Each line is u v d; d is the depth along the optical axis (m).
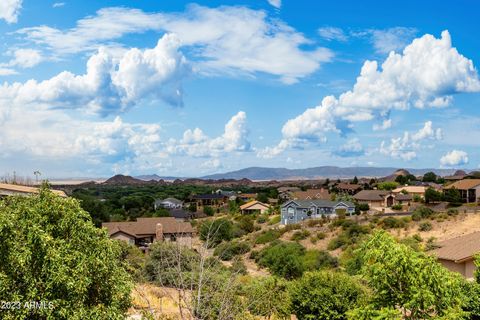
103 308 12.20
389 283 12.20
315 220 66.38
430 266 11.98
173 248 13.84
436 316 11.87
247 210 97.44
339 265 44.53
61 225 12.71
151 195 148.38
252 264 48.66
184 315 13.14
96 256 12.80
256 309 17.89
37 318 11.44
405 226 55.00
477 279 18.02
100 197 124.69
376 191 94.44
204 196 133.88
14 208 12.82
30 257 11.36
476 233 29.06
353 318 12.66
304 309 20.84
